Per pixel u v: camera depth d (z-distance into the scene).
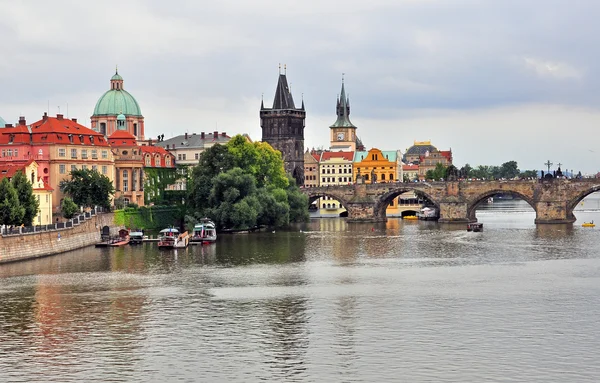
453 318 123.31
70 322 122.69
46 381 95.94
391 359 102.94
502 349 106.81
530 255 195.88
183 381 95.88
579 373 97.44
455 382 94.56
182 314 127.56
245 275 164.38
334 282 155.25
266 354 105.56
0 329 118.62
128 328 118.94
